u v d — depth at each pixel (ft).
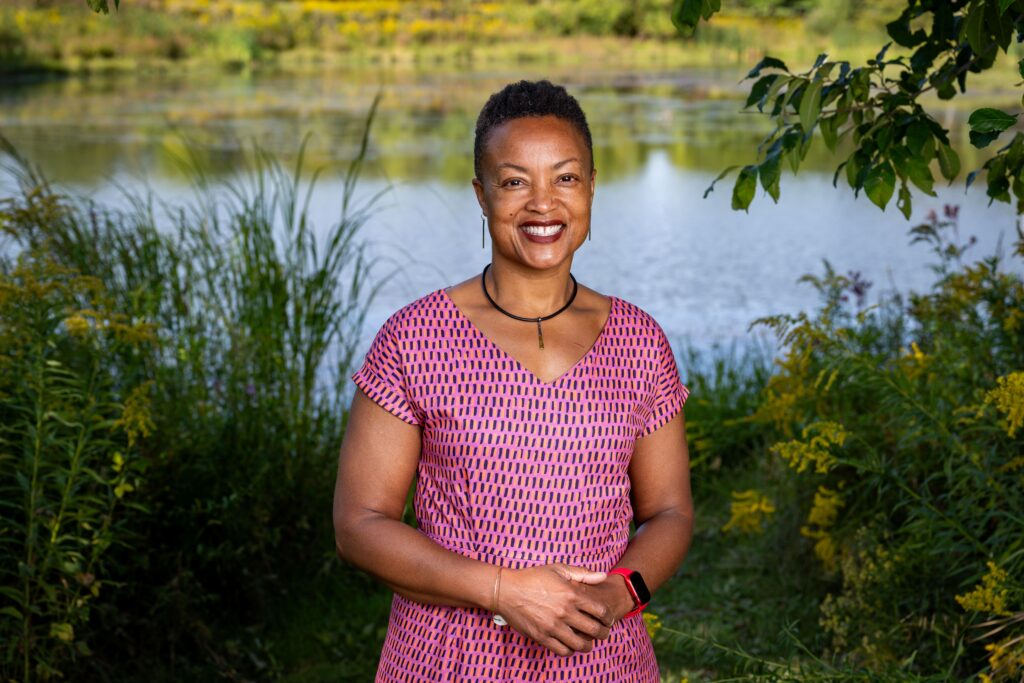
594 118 57.47
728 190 41.47
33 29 78.48
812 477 13.82
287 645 13.16
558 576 6.35
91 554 10.66
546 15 92.27
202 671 12.27
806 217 37.50
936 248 16.10
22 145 44.57
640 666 6.89
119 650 12.07
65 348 12.35
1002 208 37.24
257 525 13.37
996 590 8.95
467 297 6.86
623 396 6.82
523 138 6.63
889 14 88.58
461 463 6.64
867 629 11.57
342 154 44.68
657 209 38.37
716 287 29.14
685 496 7.29
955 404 11.46
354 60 83.56
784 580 14.17
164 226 27.71
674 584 14.92
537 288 6.80
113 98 61.36
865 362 11.49
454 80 71.72
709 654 10.20
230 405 14.17
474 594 6.37
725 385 20.40
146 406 10.92
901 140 9.29
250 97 62.34
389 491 6.83
